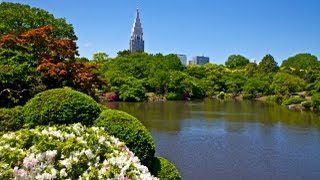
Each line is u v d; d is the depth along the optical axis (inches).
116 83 2186.3
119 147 221.9
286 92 2372.0
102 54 2992.1
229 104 2137.1
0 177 176.9
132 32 6683.1
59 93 315.3
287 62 4677.7
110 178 184.7
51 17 1035.9
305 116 1534.2
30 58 686.5
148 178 194.9
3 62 634.2
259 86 2719.0
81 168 192.4
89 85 713.6
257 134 1077.1
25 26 989.8
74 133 221.6
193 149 869.8
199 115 1517.0
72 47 751.7
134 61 2696.9
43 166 187.0
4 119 312.3
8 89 585.3
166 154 818.2
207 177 663.1
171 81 2484.0
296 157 812.6
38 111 309.0
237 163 757.9
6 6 1009.5
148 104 2011.6
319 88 2079.2
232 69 3713.1
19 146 197.8
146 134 323.0
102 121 313.0
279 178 667.4
